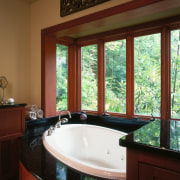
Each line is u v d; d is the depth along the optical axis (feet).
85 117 9.72
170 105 7.52
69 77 10.63
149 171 2.35
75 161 4.38
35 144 6.06
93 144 8.16
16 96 8.61
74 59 10.63
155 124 3.91
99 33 9.53
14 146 7.03
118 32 8.80
